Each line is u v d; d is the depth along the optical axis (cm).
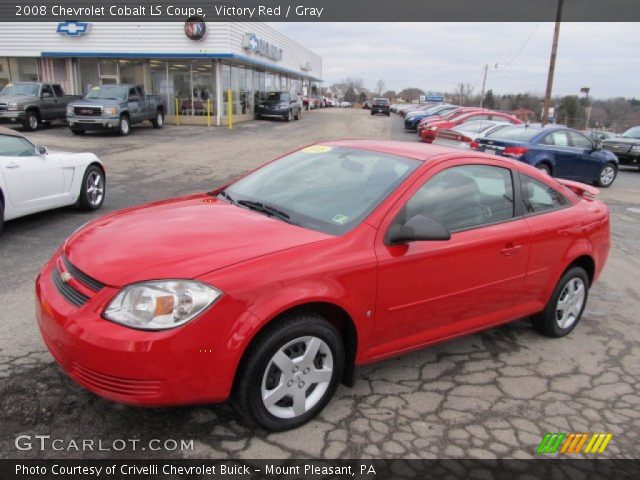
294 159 436
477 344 439
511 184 412
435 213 358
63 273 300
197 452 282
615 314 526
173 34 2595
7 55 2692
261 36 3231
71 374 277
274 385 297
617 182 1566
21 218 754
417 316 349
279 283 282
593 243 464
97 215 793
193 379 266
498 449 303
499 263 387
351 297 309
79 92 2780
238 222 336
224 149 1773
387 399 346
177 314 262
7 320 420
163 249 293
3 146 660
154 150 1672
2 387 326
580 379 390
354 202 347
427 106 3103
